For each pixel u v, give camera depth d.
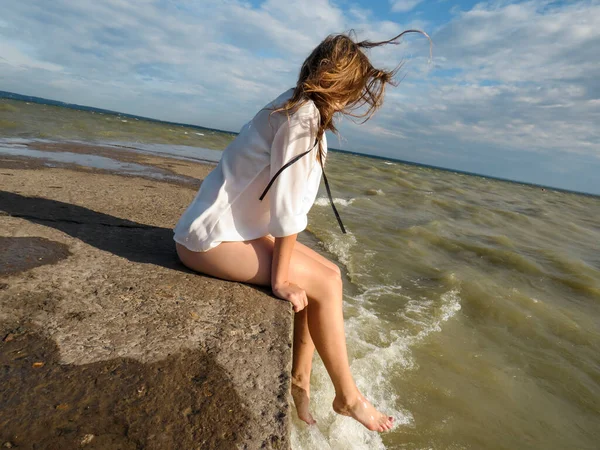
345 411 1.74
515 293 4.27
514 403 2.49
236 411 1.20
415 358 2.75
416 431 2.08
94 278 1.84
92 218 2.83
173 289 1.83
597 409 2.60
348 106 1.74
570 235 8.91
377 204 8.42
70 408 1.10
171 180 5.58
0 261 1.85
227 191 1.78
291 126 1.62
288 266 1.74
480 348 3.09
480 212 9.57
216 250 1.84
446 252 5.60
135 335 1.46
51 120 14.51
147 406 1.16
